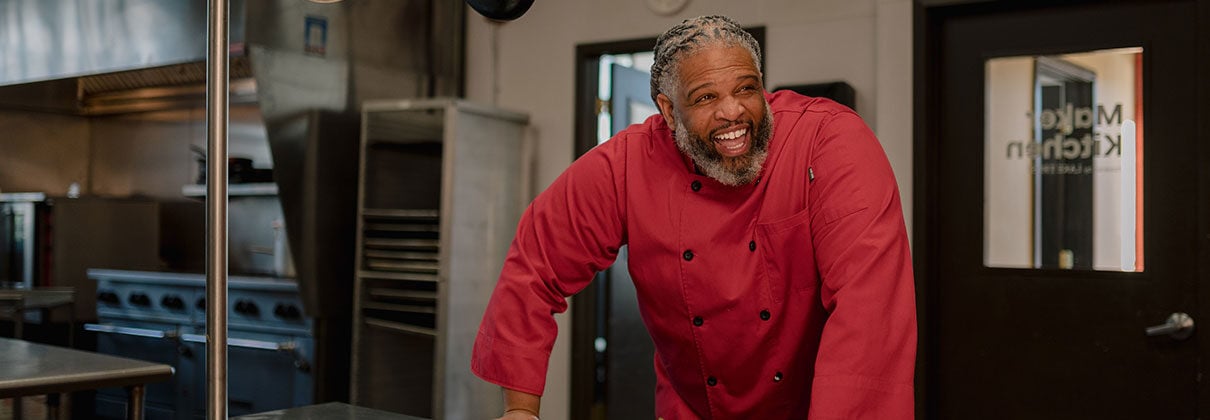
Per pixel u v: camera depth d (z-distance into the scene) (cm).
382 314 430
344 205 445
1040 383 337
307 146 428
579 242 173
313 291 430
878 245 141
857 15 369
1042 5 336
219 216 108
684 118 150
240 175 500
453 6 478
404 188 443
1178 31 315
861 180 148
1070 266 332
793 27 383
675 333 179
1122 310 323
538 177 449
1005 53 343
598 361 489
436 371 402
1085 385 329
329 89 435
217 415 108
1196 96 309
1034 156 338
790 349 171
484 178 419
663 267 172
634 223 172
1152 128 319
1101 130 327
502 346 166
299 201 425
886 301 138
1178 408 314
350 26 443
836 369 135
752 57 147
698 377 183
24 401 450
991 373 346
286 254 492
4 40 541
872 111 365
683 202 167
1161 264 317
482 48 473
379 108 418
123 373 215
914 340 140
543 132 448
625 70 455
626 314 471
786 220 160
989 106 346
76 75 502
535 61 452
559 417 438
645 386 486
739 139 147
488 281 422
